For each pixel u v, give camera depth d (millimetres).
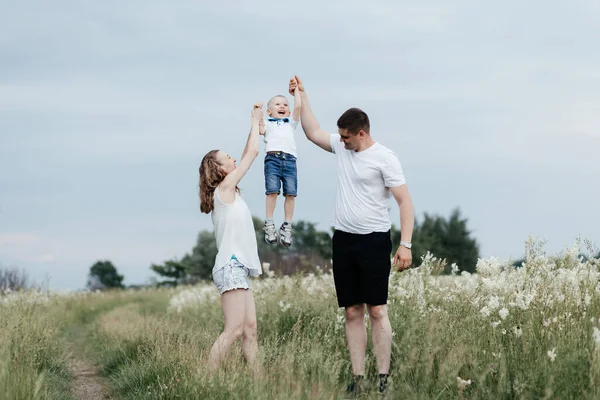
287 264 22656
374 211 5777
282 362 5559
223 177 6062
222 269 5910
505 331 5637
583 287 6145
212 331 9195
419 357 5355
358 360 5875
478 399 4734
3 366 5707
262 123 6395
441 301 7309
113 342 9711
